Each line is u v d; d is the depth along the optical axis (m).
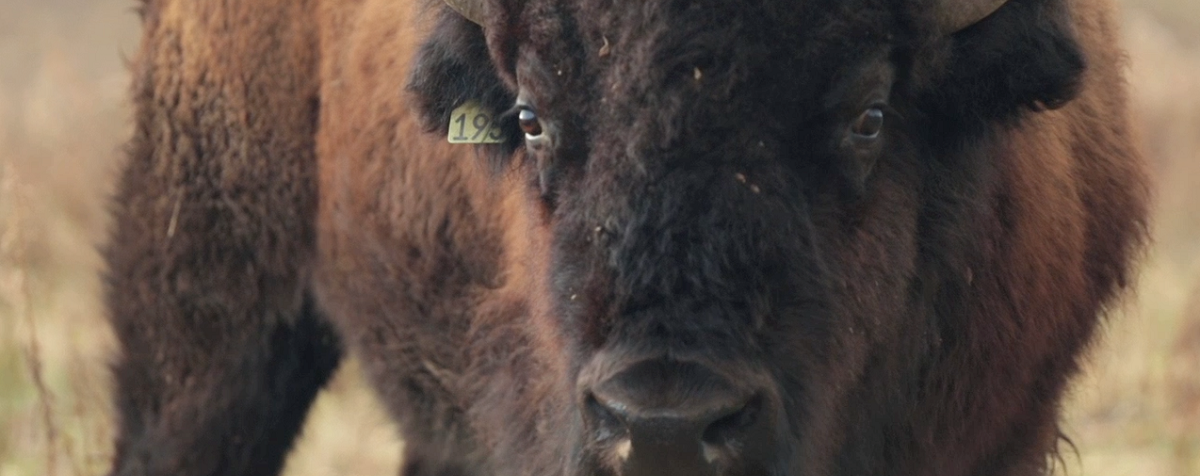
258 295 20.33
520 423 16.02
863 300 12.90
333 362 21.41
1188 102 45.78
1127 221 16.77
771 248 11.59
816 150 12.01
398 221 18.19
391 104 17.98
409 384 19.14
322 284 20.17
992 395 15.13
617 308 11.48
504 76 13.01
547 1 12.20
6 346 28.84
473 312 17.30
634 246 11.46
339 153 19.12
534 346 15.04
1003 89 13.25
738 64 11.58
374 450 28.94
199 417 20.66
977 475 15.62
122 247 20.98
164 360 20.81
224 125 20.08
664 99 11.57
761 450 11.65
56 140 38.03
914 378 14.37
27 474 25.33
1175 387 26.72
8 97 50.22
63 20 69.12
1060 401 16.50
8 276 23.94
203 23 20.17
